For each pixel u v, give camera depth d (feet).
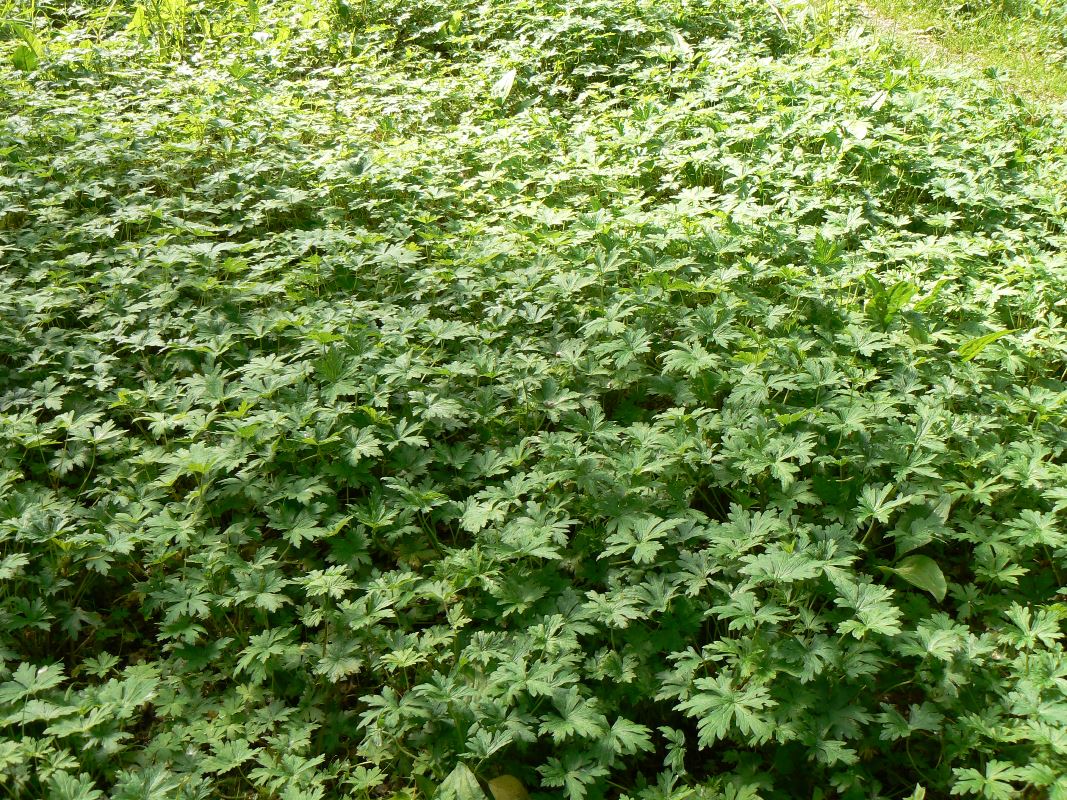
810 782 9.75
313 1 34.65
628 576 11.43
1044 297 18.19
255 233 20.02
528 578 11.46
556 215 19.34
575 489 12.75
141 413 14.06
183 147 20.94
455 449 13.41
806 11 38.42
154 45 30.63
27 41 27.43
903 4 45.29
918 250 19.15
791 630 10.71
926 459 12.33
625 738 9.43
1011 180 24.30
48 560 11.64
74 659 11.23
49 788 8.91
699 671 10.59
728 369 14.98
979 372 14.96
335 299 17.29
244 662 10.28
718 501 12.83
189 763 9.70
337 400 13.88
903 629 11.28
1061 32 43.73
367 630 10.84
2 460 12.83
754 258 17.71
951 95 29.84
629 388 15.38
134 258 17.60
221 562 11.36
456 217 21.01
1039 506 12.86
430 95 27.84
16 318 15.29
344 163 21.34
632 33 31.91
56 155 20.86
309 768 9.48
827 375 13.94
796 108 26.05
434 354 15.31
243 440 12.87
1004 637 10.43
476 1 34.99
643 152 23.73
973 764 9.77
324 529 11.80
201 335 15.01
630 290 16.55
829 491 12.51
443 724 9.94
